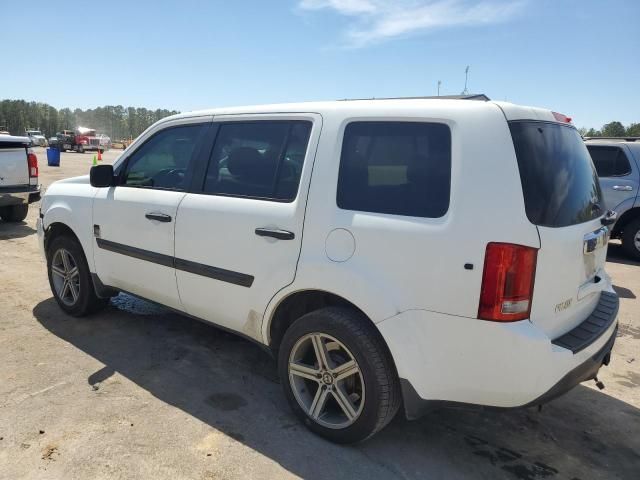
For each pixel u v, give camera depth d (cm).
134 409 321
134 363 386
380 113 277
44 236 478
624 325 520
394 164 267
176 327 460
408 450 292
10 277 597
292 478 263
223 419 314
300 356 306
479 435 311
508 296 234
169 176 378
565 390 254
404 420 324
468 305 239
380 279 260
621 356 441
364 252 265
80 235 438
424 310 249
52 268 479
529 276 237
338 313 279
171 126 385
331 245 277
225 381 363
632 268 776
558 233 249
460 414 334
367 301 262
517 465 283
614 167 830
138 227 385
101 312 489
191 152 366
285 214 297
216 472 264
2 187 883
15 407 316
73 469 261
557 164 265
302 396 306
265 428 306
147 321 471
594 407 350
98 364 381
